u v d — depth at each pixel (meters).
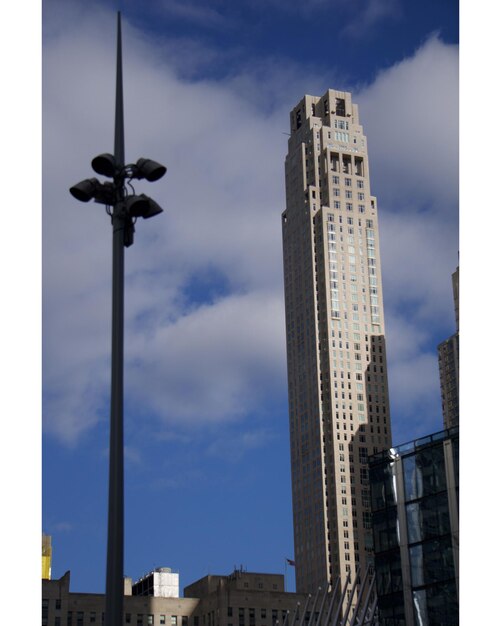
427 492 77.25
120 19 28.97
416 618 75.81
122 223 26.45
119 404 24.70
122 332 25.45
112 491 23.94
